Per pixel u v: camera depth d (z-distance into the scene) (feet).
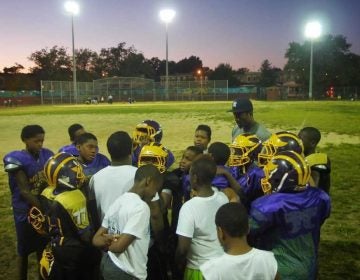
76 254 12.51
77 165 12.73
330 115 91.81
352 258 19.52
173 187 14.93
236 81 386.73
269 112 103.60
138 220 11.19
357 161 40.93
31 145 15.85
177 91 228.43
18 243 16.63
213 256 11.73
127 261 11.37
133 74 370.12
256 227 10.91
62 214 12.26
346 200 28.37
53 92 210.59
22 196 15.25
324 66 269.85
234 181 13.64
